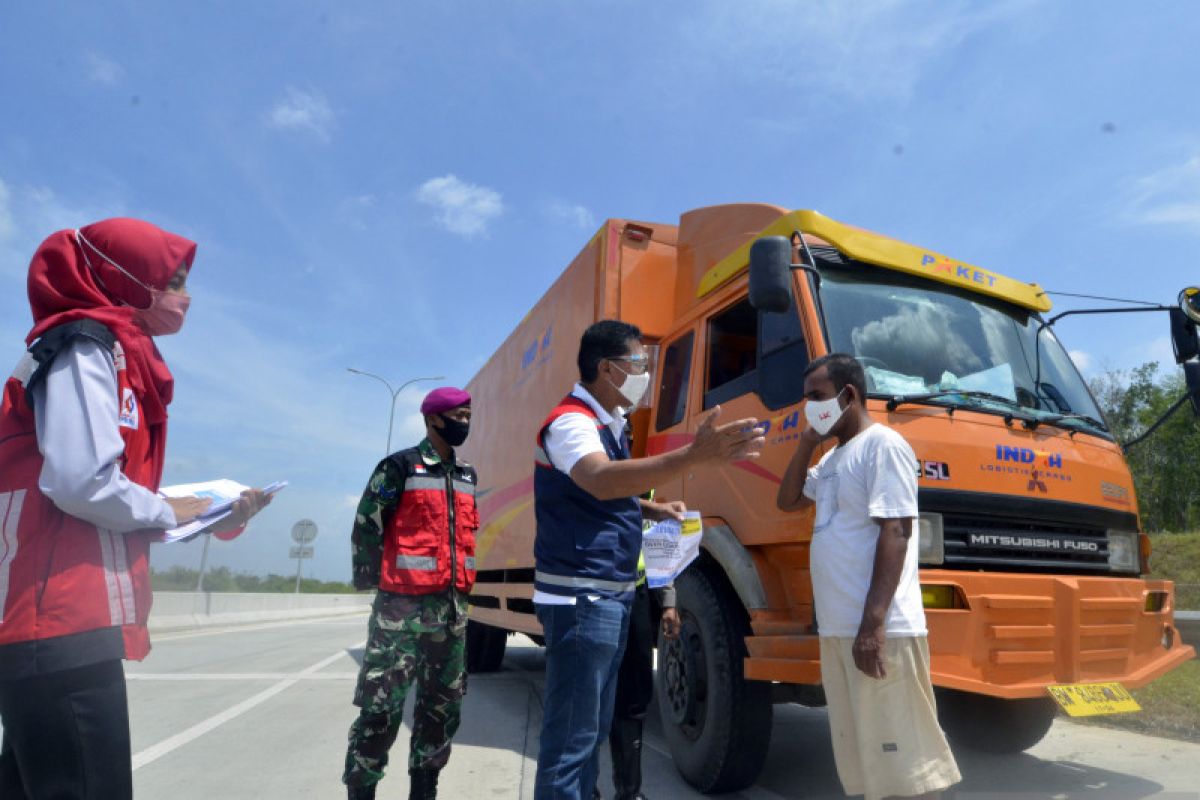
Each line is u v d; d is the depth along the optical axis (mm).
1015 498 3857
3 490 1869
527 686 8312
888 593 2771
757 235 4824
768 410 4219
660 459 2227
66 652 1797
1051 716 4887
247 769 4730
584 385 2777
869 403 3785
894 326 4289
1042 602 3676
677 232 5926
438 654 3549
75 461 1777
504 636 9383
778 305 3641
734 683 4074
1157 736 5496
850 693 2908
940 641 3432
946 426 3857
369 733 3316
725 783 4152
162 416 2160
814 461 3746
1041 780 4441
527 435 7141
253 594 21797
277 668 9719
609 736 3801
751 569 4016
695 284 5422
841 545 2990
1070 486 4086
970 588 3543
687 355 5266
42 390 1886
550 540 2607
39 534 1841
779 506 3592
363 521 3520
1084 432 4410
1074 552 4078
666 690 4691
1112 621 3932
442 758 3576
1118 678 3887
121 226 2088
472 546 3715
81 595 1835
